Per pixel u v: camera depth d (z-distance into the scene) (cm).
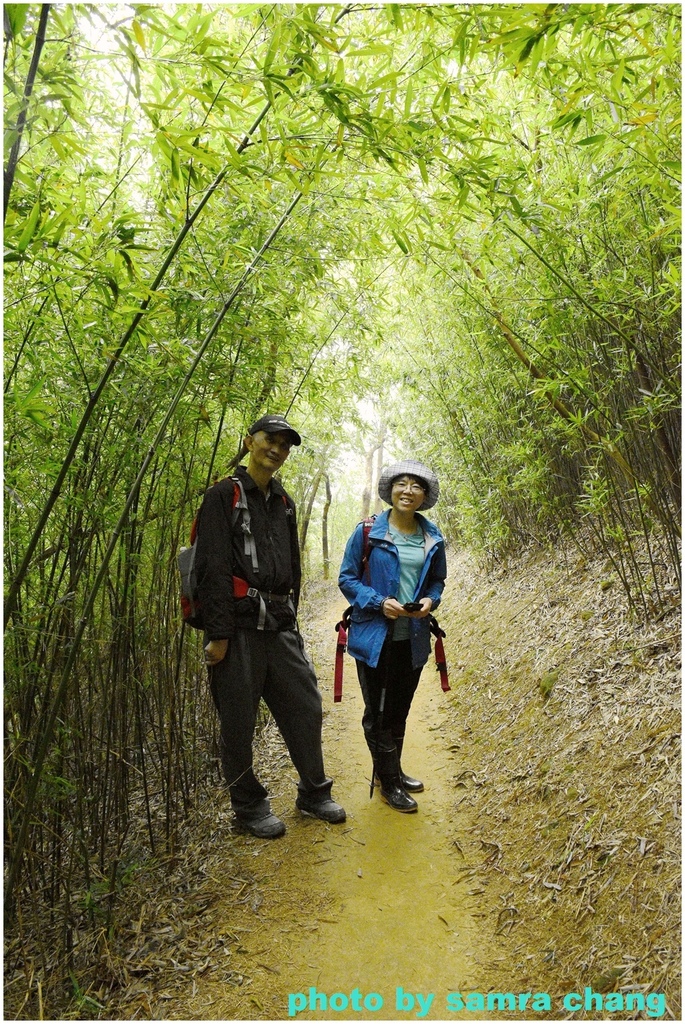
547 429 312
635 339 239
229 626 226
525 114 244
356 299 350
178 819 250
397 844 238
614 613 268
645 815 175
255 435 246
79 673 208
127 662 219
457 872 220
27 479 173
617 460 238
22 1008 165
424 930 193
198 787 274
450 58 190
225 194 224
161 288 190
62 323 173
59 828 188
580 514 337
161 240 225
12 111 121
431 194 239
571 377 245
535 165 247
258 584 238
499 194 207
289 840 241
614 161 206
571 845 193
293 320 324
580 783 211
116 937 191
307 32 145
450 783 284
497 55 174
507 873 208
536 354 290
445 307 377
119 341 173
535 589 372
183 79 165
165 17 143
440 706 377
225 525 232
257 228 244
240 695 234
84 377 167
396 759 266
